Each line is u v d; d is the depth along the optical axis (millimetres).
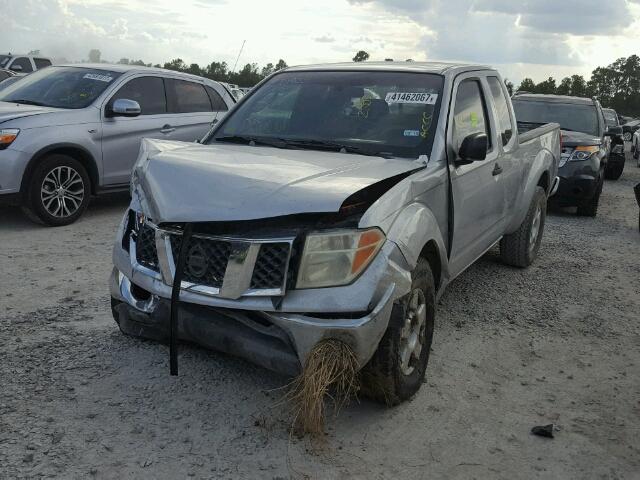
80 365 4008
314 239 3213
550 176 7203
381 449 3332
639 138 23031
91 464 3027
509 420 3734
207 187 3332
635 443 3568
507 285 6410
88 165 8125
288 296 3201
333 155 4176
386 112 4586
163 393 3729
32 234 7332
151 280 3537
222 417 3512
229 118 4988
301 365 3256
